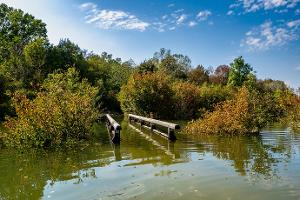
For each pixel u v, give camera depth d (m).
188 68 70.69
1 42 60.59
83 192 6.96
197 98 35.81
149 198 6.45
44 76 41.47
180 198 6.43
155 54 69.25
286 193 6.61
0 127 21.75
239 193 6.67
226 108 17.73
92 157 10.98
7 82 33.88
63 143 14.12
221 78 69.00
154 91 32.06
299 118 23.03
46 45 54.94
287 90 29.83
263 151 11.36
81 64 54.66
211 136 15.95
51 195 6.91
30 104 13.98
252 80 50.06
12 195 7.08
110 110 44.84
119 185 7.36
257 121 16.84
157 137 16.19
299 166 8.85
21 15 65.19
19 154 11.98
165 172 8.45
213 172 8.35
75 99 15.39
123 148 12.73
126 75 51.38
